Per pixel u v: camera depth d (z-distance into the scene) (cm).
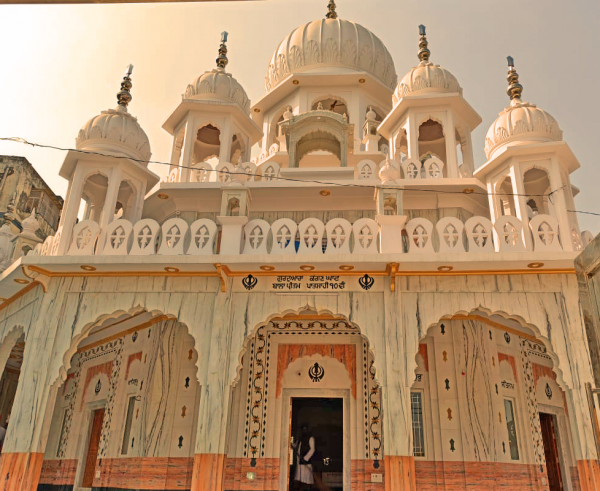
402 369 879
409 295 931
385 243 938
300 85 1716
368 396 1132
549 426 1347
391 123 1478
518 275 929
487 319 1195
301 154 1612
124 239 1007
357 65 1755
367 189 1223
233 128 1521
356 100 1695
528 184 1401
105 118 1255
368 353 1167
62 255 967
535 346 1353
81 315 979
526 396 1242
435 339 1162
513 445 1171
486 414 1097
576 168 1169
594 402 297
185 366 1184
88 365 1542
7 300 1180
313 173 1367
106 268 972
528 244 977
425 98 1369
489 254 888
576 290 910
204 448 854
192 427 1129
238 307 950
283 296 952
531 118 1194
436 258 894
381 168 1023
